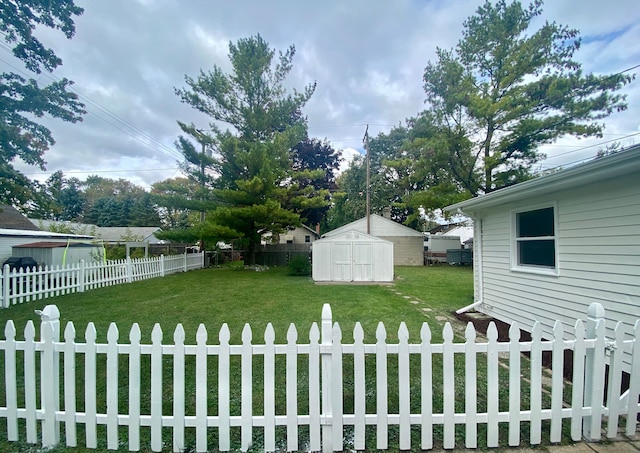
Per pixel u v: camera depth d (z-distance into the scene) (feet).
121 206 126.72
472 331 6.67
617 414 6.93
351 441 6.81
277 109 44.70
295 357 6.56
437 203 47.80
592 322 7.06
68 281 25.02
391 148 82.79
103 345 6.66
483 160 45.34
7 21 21.02
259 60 42.75
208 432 7.18
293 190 45.78
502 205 17.42
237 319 17.15
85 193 133.59
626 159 8.63
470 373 6.61
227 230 39.40
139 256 49.14
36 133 23.76
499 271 17.69
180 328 6.54
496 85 44.78
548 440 6.80
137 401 6.55
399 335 6.60
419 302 22.39
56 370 6.76
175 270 41.73
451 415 6.55
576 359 6.82
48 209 26.58
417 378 10.07
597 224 11.19
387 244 34.88
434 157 48.06
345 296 24.59
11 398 6.80
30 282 22.49
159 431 6.50
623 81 37.17
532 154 44.98
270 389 6.54
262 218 42.01
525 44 41.04
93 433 6.66
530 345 6.73
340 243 34.86
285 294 25.22
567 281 12.63
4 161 22.54
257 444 6.73
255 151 40.06
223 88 41.75
